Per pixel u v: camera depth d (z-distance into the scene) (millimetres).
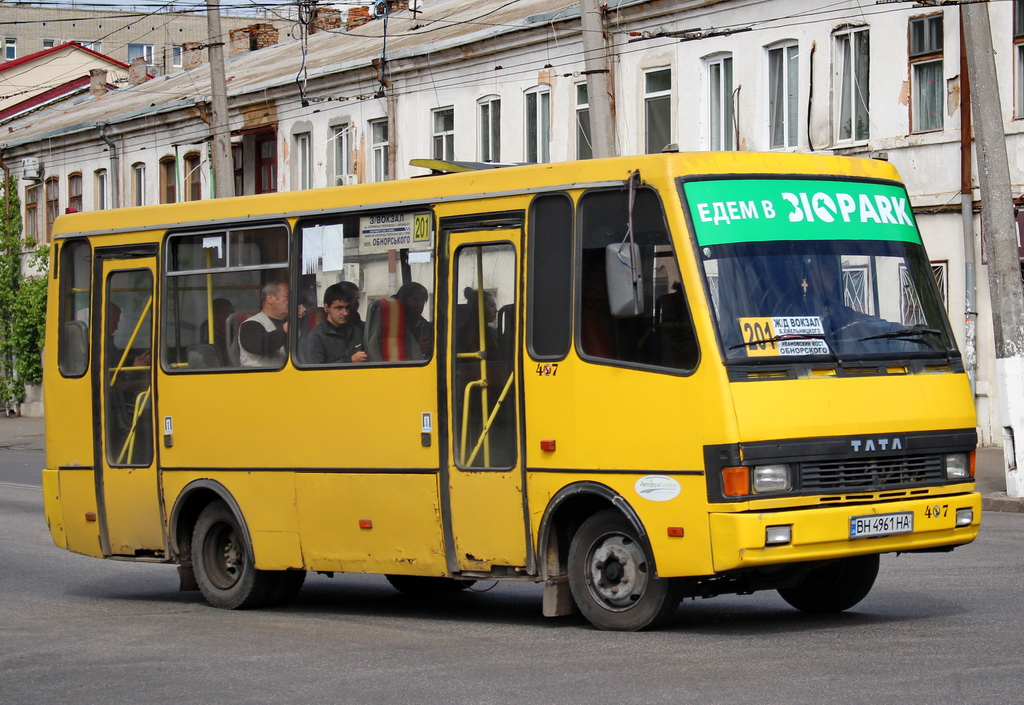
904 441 10047
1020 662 8828
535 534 10555
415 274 11383
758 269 9977
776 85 29078
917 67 26422
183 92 52000
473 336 10961
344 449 11750
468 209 11047
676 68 30938
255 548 12414
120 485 13484
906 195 11000
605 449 10125
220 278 12797
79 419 13828
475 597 13211
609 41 32469
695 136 30500
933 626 10266
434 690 8719
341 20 50312
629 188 10055
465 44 36344
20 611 12750
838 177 10609
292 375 12133
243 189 45781
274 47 52219
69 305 14039
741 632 10289
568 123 33594
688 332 9750
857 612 11109
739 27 29547
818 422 9711
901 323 10438
